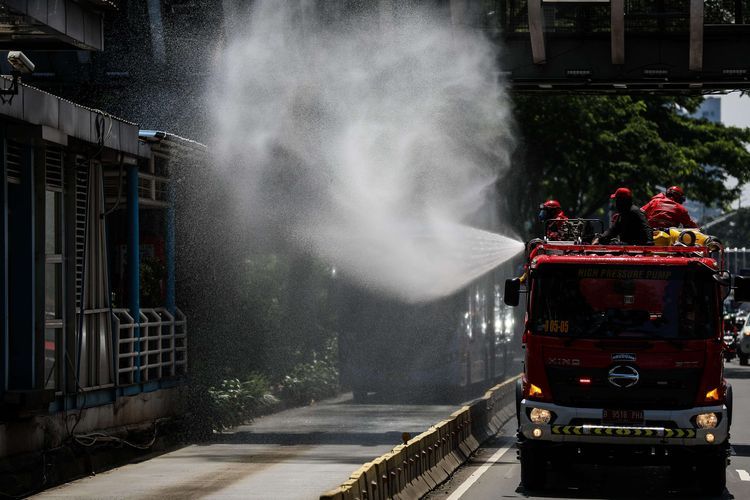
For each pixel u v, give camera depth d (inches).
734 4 1242.0
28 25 694.5
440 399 1286.9
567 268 680.4
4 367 685.3
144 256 984.9
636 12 1206.9
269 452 876.0
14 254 709.9
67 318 768.9
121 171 840.3
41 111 701.3
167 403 944.9
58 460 712.4
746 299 680.4
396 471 607.2
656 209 786.2
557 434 665.6
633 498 662.5
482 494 674.8
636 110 2174.0
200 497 637.9
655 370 663.8
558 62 1176.8
